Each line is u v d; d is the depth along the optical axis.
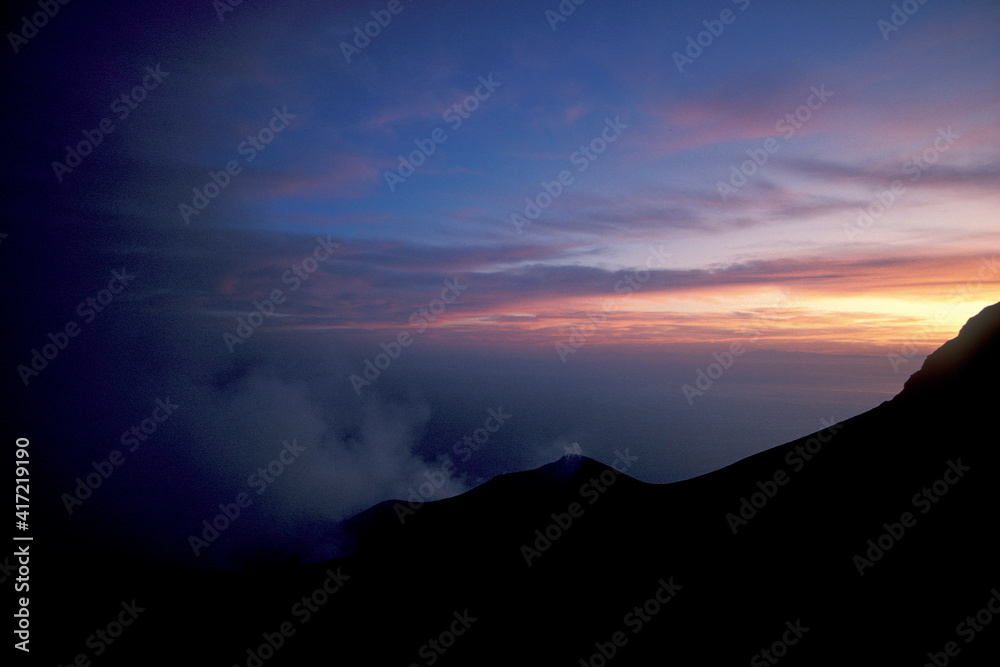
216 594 25.05
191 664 19.33
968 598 18.77
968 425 30.44
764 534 27.03
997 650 16.25
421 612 23.17
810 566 23.27
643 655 19.14
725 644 19.11
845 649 17.70
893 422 34.56
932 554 21.80
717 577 24.03
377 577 26.72
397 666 19.23
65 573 26.08
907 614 18.81
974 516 23.23
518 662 19.22
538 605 23.28
